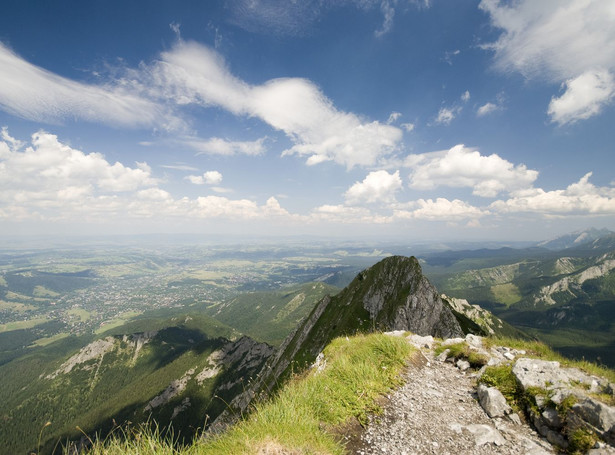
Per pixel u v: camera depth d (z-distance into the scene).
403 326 69.50
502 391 8.73
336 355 11.70
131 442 4.82
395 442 6.66
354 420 7.46
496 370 9.70
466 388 10.01
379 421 7.50
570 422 6.61
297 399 7.66
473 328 68.12
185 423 163.00
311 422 6.76
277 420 6.56
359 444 6.60
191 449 5.41
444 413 8.18
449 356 12.69
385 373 10.02
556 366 8.88
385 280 89.81
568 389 7.32
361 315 84.00
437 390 9.68
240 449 5.36
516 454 6.31
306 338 93.50
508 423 7.66
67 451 3.29
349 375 9.36
